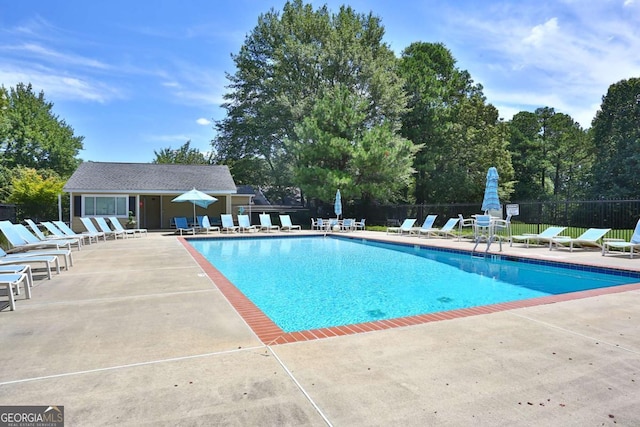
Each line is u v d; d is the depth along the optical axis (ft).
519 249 41.34
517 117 141.49
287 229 75.00
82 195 69.51
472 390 9.17
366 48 100.68
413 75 104.99
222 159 127.03
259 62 114.01
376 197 83.15
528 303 17.61
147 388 9.26
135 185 73.15
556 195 134.92
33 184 90.38
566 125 139.64
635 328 13.94
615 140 105.70
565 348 11.93
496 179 42.39
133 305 17.38
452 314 15.83
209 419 7.91
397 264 36.65
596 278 29.35
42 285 21.86
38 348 11.94
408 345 12.18
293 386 9.38
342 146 76.43
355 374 10.06
